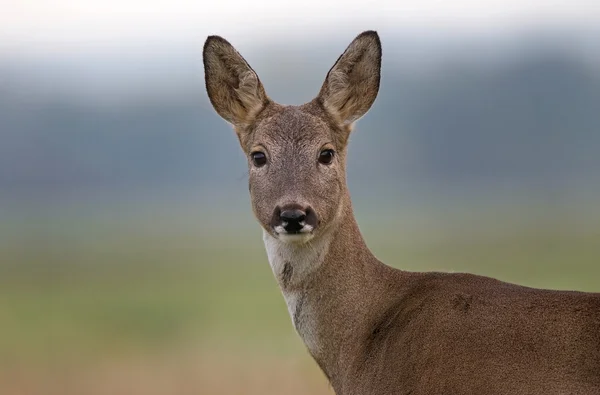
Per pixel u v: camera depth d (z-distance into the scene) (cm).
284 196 1001
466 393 895
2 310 4216
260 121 1066
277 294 4375
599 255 4566
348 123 1076
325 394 1789
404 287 1004
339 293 1007
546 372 871
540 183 11944
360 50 1074
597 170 13262
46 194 15475
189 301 4250
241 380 1972
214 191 14788
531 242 5478
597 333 873
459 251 4744
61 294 4819
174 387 1980
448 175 14088
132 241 8200
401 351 949
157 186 16238
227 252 7075
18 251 7550
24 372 2411
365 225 7188
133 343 2997
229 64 1085
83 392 2058
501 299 932
